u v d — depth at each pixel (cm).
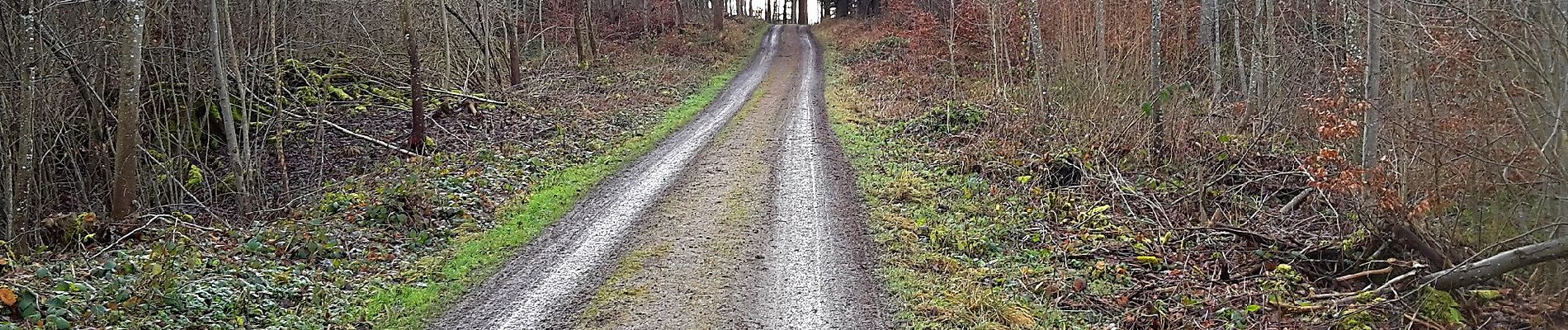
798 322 942
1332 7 2003
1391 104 1216
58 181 1828
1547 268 1027
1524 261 922
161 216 1286
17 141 1542
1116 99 1850
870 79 3188
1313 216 1317
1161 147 1700
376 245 1213
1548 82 958
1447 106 1095
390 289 1055
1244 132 1817
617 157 1845
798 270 1109
